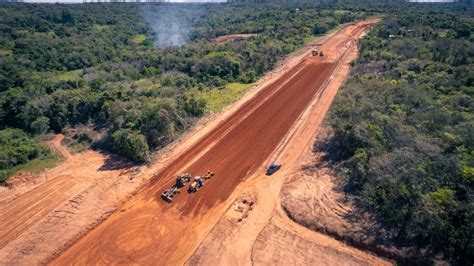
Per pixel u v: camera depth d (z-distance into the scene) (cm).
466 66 5588
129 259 2702
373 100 4609
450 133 3500
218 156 4019
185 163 3916
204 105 5172
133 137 4022
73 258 2730
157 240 2872
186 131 4612
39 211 3231
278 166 3728
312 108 5119
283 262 2595
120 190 3509
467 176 2766
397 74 5694
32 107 4875
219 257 2678
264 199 3278
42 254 2752
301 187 3366
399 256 2522
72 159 4125
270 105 5309
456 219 2533
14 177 3722
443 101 4419
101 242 2875
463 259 2408
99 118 5009
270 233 2878
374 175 3114
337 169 3553
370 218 2836
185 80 6247
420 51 6669
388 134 3628
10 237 2930
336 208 3019
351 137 3672
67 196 3431
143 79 6675
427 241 2550
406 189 2789
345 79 6184
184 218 3103
